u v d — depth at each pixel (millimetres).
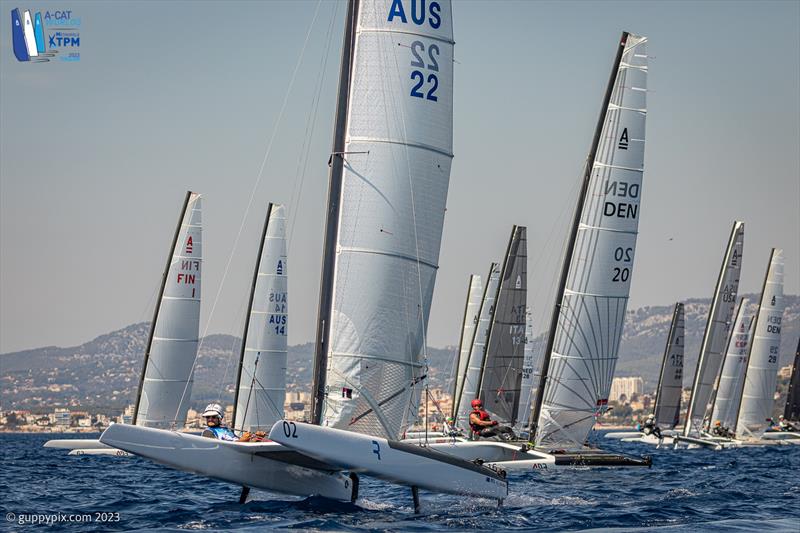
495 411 81875
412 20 39438
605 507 39344
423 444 39250
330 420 37594
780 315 116188
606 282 59188
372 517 34781
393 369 38500
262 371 78625
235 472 34875
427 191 39562
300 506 36844
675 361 129125
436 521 34219
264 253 79312
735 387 118000
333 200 38594
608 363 59938
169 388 78500
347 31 39438
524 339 83000
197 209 79625
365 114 38812
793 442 124062
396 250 38625
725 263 113188
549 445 59531
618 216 59219
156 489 49875
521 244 82688
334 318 38062
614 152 59031
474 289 104375
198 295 79625
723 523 34344
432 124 39688
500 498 38219
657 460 83875
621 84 59062
